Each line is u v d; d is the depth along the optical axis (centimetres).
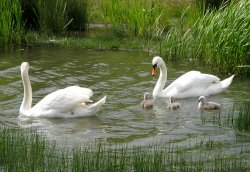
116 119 1493
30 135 1364
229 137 1337
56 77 1870
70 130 1413
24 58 2134
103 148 1270
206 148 1261
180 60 2150
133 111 1554
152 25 2584
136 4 2591
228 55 1953
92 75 1900
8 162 1144
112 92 1716
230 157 1204
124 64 2055
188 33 2306
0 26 2297
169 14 2770
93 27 2711
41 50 2273
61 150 1255
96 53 2230
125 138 1345
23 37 2408
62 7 2580
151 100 1653
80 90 1552
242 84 1842
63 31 2555
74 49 2294
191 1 2895
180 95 1722
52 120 1496
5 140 1252
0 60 2097
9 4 2372
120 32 2559
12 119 1488
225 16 2025
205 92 1736
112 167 1115
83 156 1186
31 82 1812
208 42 2062
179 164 1159
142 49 2302
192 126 1427
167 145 1286
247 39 1938
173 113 1545
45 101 1532
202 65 2080
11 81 1808
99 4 2978
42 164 1145
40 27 2561
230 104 1628
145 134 1373
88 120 1491
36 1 2597
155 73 1762
